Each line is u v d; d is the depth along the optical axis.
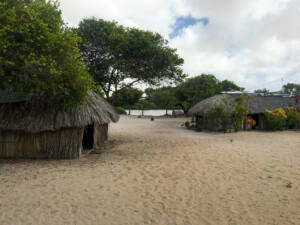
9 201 4.45
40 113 7.51
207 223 3.78
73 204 4.40
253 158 8.38
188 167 7.17
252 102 19.73
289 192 5.11
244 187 5.43
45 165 6.98
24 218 3.82
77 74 6.40
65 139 7.98
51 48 5.97
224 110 17.61
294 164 7.52
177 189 5.30
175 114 40.28
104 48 15.54
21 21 5.65
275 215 4.04
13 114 7.39
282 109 19.09
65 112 7.76
